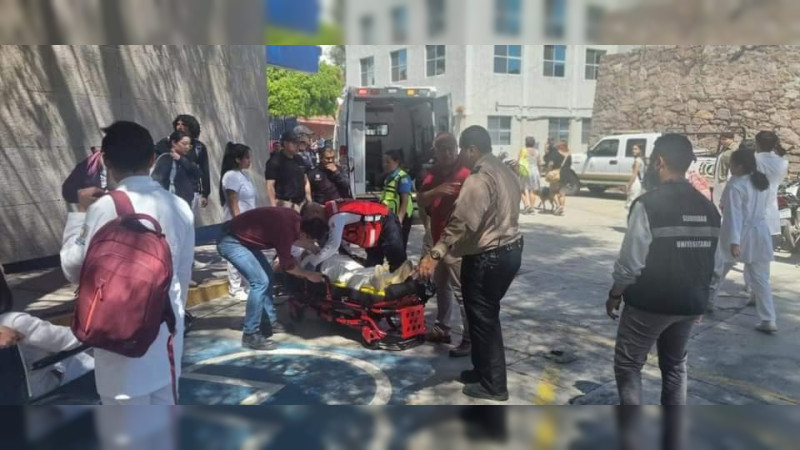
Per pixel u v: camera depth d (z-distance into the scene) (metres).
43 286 5.98
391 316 5.00
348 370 4.54
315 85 30.53
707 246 3.02
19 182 6.54
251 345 4.96
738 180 5.15
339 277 5.11
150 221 2.38
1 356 2.83
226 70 9.87
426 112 13.15
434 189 4.57
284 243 4.84
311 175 7.64
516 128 23.70
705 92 16.92
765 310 5.24
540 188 14.39
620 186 16.73
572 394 4.09
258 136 10.82
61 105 6.99
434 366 4.61
